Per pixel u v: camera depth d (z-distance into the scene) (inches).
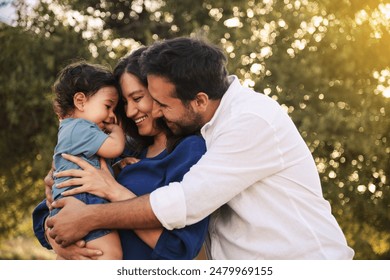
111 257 96.0
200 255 110.4
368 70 261.3
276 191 97.1
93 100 104.1
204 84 97.6
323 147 257.1
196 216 93.4
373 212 260.2
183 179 94.1
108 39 276.8
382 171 262.1
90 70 105.3
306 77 251.1
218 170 93.7
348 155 259.1
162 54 97.1
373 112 256.8
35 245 347.9
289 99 253.3
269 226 95.8
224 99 99.4
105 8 285.6
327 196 255.4
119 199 96.7
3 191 292.2
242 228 97.5
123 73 102.9
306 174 99.3
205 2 270.7
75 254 95.8
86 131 101.5
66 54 270.5
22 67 272.4
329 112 247.3
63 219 95.4
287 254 95.6
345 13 259.9
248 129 94.7
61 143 102.2
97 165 101.7
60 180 100.1
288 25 255.6
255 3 265.7
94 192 97.0
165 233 94.8
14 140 285.3
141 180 99.6
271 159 95.9
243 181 94.7
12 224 304.0
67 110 106.3
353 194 259.8
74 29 277.3
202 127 99.5
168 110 98.4
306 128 245.6
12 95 270.4
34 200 294.7
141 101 100.9
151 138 107.5
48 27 275.9
